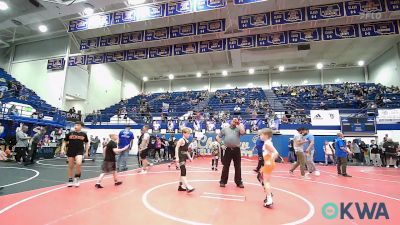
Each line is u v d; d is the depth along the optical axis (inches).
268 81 1242.0
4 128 583.8
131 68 1245.1
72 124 786.2
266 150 195.5
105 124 850.1
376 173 425.7
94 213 162.4
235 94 1151.6
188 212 168.9
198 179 314.8
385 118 646.5
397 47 899.4
